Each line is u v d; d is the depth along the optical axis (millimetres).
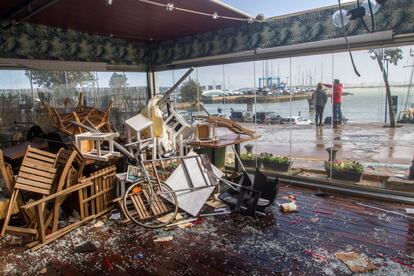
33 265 2668
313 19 4152
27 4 3654
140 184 3637
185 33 5582
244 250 2787
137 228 3299
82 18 4398
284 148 4902
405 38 3529
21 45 4520
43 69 4766
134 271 2535
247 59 5016
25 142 4352
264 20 4602
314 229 3135
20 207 3018
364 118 4070
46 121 5051
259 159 5074
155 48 6473
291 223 3293
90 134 3617
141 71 6492
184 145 4457
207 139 4566
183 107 6082
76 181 3344
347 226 3168
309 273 2404
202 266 2566
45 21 4539
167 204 3680
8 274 2555
